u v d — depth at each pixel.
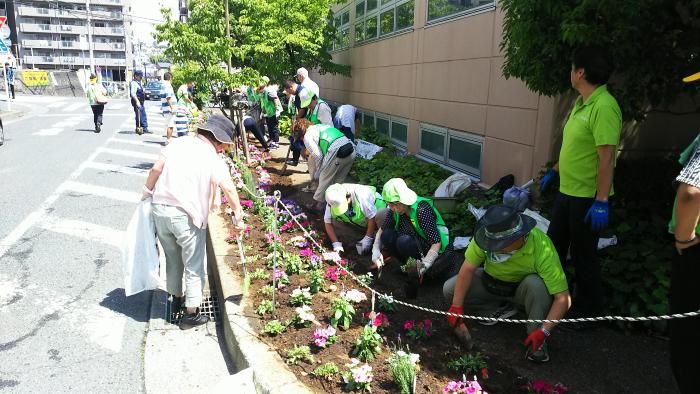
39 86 42.66
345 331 3.70
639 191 5.14
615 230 4.59
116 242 5.97
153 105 30.56
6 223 6.50
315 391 3.02
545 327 3.29
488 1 7.34
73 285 4.84
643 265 4.04
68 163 10.35
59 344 3.84
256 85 8.70
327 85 19.39
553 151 6.05
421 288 4.55
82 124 17.61
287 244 5.34
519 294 3.56
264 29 12.73
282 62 13.50
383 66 12.38
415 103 10.27
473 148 8.07
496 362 3.39
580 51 3.44
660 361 3.44
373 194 5.16
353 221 5.32
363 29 14.15
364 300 4.21
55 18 88.50
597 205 3.37
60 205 7.36
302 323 3.76
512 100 6.84
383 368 3.25
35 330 4.02
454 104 8.57
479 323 3.90
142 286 4.23
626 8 3.71
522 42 4.38
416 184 7.44
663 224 4.51
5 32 21.00
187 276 4.12
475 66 7.80
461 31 8.18
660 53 4.18
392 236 4.58
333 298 4.06
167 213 3.95
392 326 3.81
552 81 4.53
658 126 6.20
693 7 3.88
